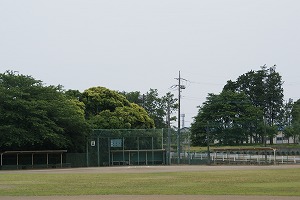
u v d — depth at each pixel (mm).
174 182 29594
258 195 20781
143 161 67312
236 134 97000
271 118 114875
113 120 73750
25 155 60250
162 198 19797
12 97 59062
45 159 61594
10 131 56500
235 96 97812
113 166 63719
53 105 61844
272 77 113875
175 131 68750
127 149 66875
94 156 65375
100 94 79688
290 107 112438
